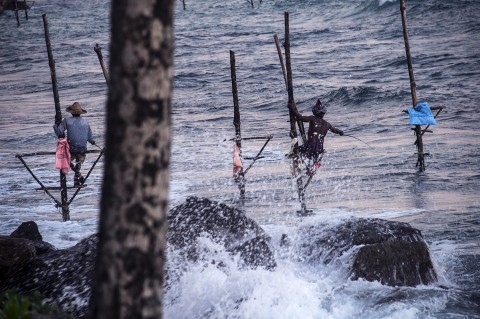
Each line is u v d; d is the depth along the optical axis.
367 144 76.25
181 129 91.94
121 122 11.95
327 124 51.97
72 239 44.84
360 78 128.00
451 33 165.75
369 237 32.19
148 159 12.02
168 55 12.09
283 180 61.03
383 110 100.12
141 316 12.08
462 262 36.50
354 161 67.81
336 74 134.12
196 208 33.12
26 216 52.75
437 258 37.31
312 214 49.28
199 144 81.31
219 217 32.91
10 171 70.69
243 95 119.81
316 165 51.41
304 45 173.38
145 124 11.94
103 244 12.14
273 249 33.78
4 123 104.25
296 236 34.31
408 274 31.59
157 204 12.17
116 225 12.04
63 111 113.12
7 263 29.19
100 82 143.38
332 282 30.88
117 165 12.01
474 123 83.88
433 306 28.92
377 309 28.33
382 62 140.62
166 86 12.09
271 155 73.19
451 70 125.31
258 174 64.12
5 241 29.39
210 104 113.50
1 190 62.12
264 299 28.11
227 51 173.25
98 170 69.75
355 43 167.62
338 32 188.38
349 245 32.25
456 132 78.94
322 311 28.17
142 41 11.84
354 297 29.27
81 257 29.92
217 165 68.94
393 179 59.28
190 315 28.03
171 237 31.59
